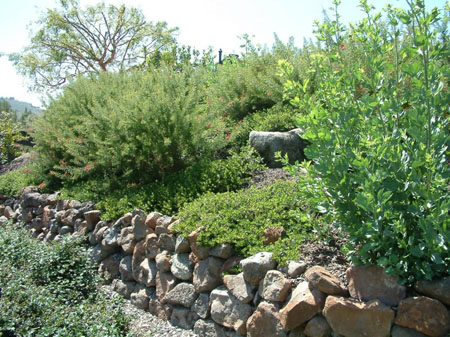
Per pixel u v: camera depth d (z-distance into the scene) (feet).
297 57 25.08
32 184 29.78
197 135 20.43
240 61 34.94
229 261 12.49
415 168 9.48
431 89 9.20
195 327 12.75
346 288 9.47
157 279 14.78
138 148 20.76
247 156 19.33
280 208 13.51
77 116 26.76
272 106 24.18
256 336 10.53
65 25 87.66
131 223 17.25
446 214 8.24
